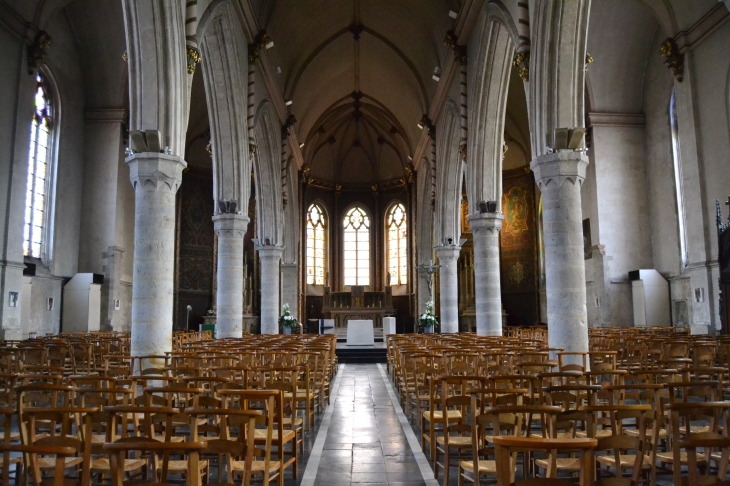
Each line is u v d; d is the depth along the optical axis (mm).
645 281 27578
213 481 7211
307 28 30750
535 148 14922
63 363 13773
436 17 27062
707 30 22344
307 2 28453
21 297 23297
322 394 12867
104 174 29250
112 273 28672
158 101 13828
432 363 10742
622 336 17562
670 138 27656
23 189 23375
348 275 49969
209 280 39062
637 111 29531
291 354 11578
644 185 29156
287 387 8133
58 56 27141
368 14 32312
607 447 4430
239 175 21578
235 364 10648
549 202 14414
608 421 6883
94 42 28781
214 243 39594
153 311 13430
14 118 22906
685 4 23297
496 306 21750
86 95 29547
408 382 12289
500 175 22000
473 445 5805
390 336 21578
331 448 9219
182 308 37188
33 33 23688
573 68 14484
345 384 17859
